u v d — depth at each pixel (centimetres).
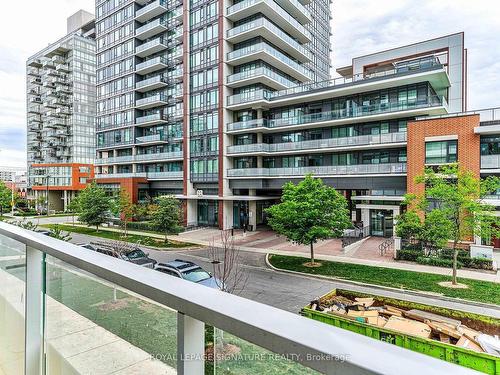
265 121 3133
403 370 58
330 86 2786
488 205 1426
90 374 167
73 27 6688
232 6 3195
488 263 1622
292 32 3572
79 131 6062
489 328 795
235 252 2148
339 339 72
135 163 4253
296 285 1435
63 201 5994
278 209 1811
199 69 3444
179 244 2464
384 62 3350
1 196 5066
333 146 2773
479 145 2073
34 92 6888
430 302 1222
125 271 132
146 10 4062
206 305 96
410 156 2292
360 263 1797
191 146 3525
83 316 173
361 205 2594
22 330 230
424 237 1606
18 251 240
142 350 135
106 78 4678
